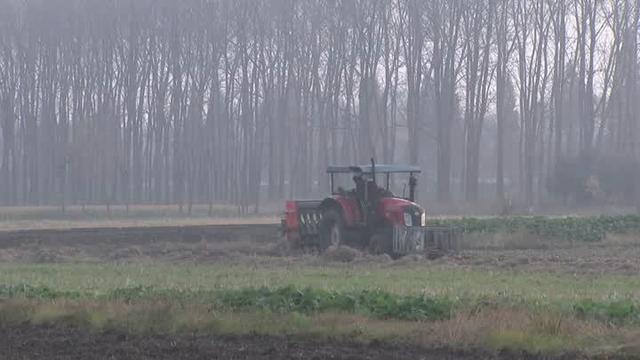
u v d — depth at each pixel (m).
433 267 82.88
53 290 61.25
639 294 62.31
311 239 98.56
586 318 49.66
